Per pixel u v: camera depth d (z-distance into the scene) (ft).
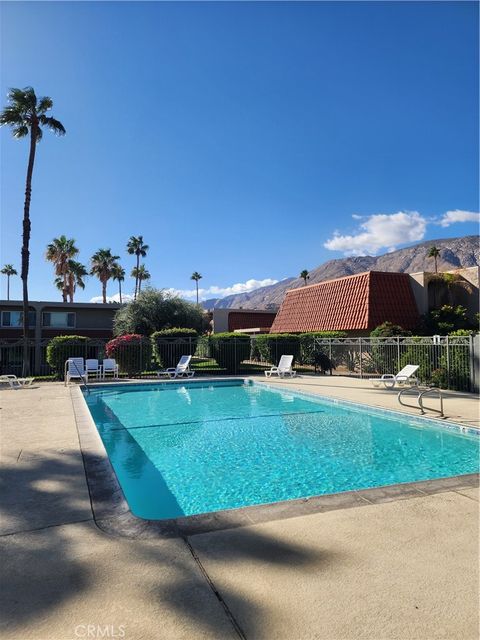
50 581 9.41
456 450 26.63
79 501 14.28
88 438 24.04
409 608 8.50
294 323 97.04
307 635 7.73
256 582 9.39
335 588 9.18
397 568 10.00
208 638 7.65
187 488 20.33
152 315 100.17
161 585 9.26
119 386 56.65
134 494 19.58
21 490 15.40
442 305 82.28
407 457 25.04
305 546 11.04
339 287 87.51
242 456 25.67
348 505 13.89
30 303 102.42
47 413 33.27
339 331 79.00
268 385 55.77
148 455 26.05
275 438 30.14
